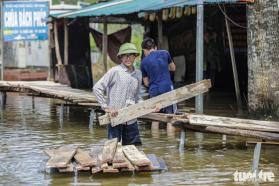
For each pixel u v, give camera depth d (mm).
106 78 10023
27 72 30219
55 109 17562
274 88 13984
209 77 22375
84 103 13953
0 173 9141
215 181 8609
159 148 11070
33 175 8977
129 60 10148
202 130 10539
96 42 25109
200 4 14062
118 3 22641
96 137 12367
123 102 10156
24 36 26078
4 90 17750
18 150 11000
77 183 8445
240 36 21875
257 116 14219
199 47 14078
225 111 16234
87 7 25688
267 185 8375
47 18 24609
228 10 21500
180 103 18500
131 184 8391
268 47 14008
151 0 20578
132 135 10617
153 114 11258
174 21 23062
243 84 21906
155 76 12086
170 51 23484
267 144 10617
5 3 25969
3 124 14438
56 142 11805
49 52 25391
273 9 13953
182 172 9141
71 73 24109
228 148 11078
